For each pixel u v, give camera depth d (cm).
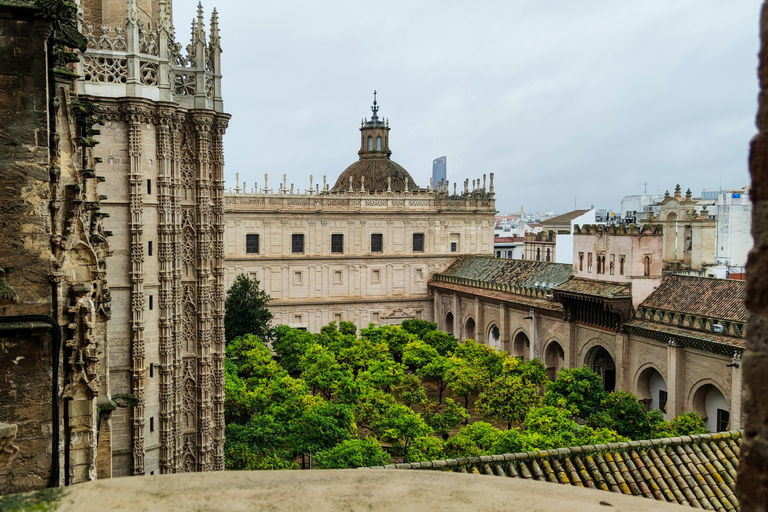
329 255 11100
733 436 2817
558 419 5319
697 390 6200
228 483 805
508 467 2536
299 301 10912
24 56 1595
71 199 1972
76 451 1912
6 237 1617
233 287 9525
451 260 11819
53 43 1731
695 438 2766
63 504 752
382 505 757
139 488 788
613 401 5950
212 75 4881
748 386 576
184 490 787
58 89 1945
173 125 4566
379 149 13338
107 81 4334
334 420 5494
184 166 4703
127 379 4397
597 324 7531
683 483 2569
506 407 6381
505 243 18938
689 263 9475
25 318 1622
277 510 744
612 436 4856
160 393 4544
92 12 4675
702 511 743
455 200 11794
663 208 9806
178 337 4653
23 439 1636
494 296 9594
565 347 8081
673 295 6825
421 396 7169
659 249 7081
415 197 11569
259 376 7544
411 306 11581
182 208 4697
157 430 4541
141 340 4388
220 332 4869
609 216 16950
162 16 4559
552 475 2528
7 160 1605
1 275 1609
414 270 11619
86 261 2116
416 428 5728
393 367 7594
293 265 10894
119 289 4350
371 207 11312
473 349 8206
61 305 1767
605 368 7856
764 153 551
